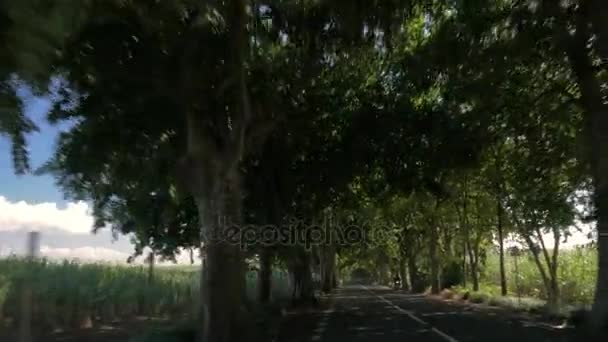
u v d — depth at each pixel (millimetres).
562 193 28859
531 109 25172
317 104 25766
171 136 18328
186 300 30172
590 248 31812
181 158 17031
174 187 23719
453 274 65000
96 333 20438
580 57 19203
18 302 18188
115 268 29547
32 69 7273
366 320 27000
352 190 35281
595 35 17906
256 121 18109
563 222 29906
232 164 15945
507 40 20641
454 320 26688
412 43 22859
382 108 27609
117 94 16219
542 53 21672
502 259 41781
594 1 17594
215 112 15969
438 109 27172
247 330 16016
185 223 29469
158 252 30531
